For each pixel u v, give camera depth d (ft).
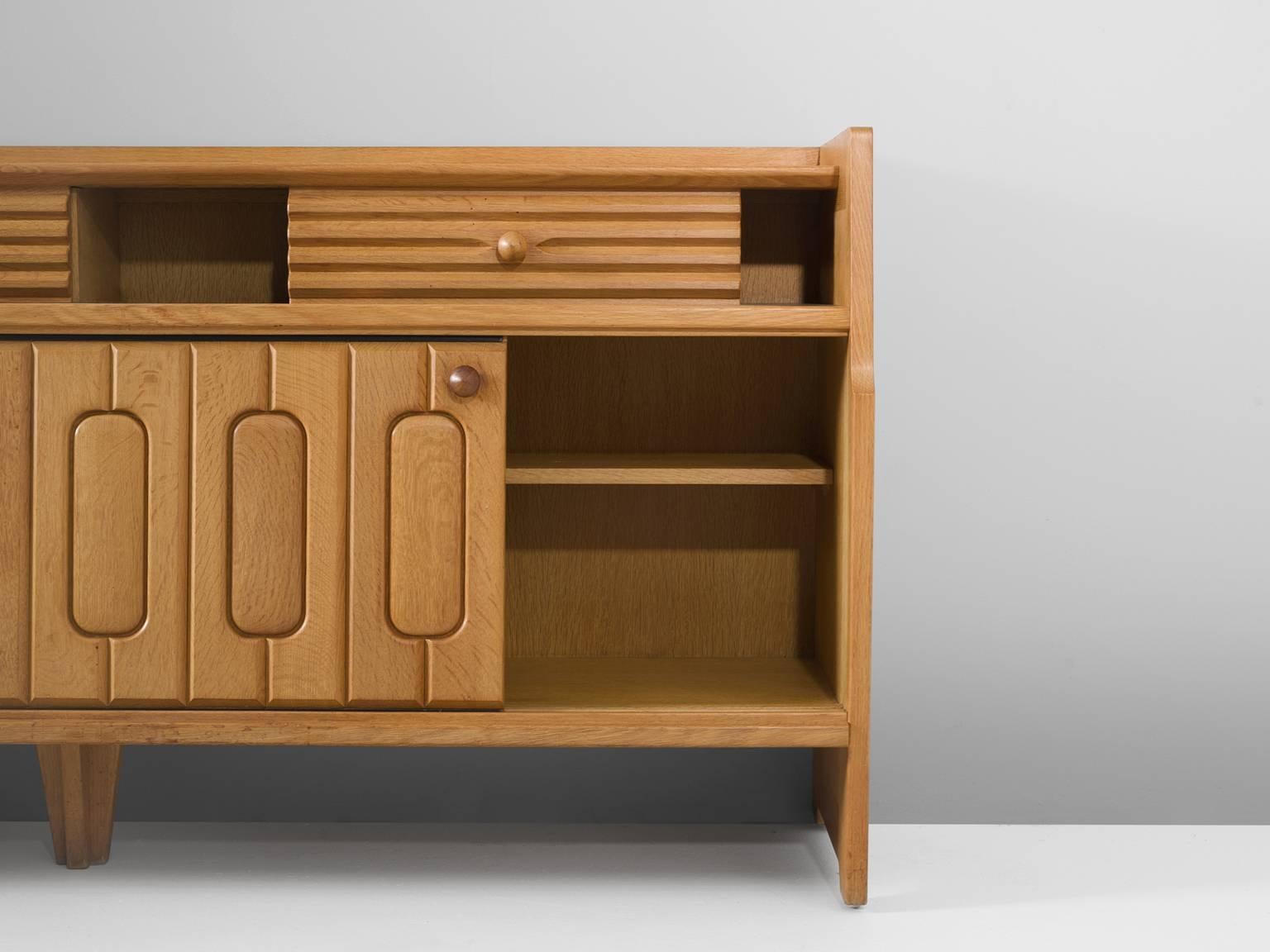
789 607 6.16
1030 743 6.21
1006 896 5.33
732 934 4.91
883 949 4.78
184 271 5.90
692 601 6.15
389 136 6.08
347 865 5.66
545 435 6.10
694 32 6.09
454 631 4.98
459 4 6.07
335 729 4.99
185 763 6.19
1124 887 5.44
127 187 5.14
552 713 5.04
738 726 5.07
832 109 6.11
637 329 4.96
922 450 6.19
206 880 5.47
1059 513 6.20
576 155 5.82
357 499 4.93
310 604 4.94
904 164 6.12
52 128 6.04
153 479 4.90
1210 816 6.23
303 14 6.05
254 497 4.91
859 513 4.96
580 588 6.14
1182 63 6.11
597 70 6.09
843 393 5.12
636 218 5.10
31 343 4.87
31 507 4.90
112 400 4.88
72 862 5.58
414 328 4.92
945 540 6.20
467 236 5.06
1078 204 6.13
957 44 6.10
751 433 6.11
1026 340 6.16
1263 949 4.80
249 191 5.77
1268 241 6.15
